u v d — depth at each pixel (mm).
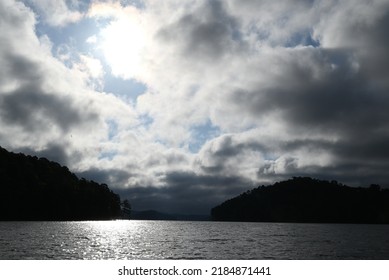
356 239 99812
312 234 122875
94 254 56625
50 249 60562
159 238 93625
